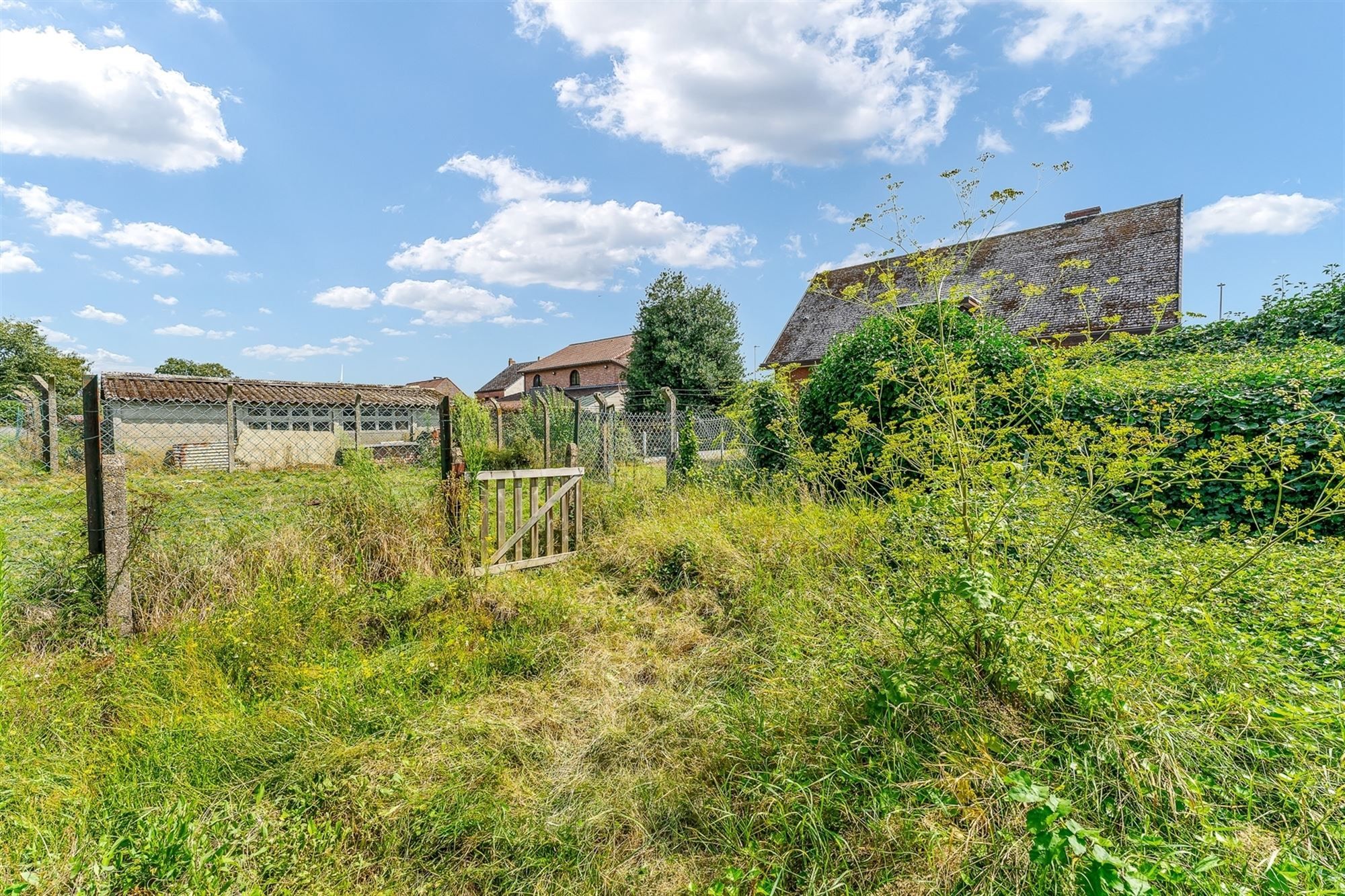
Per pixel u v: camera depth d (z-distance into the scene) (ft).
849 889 5.64
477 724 8.80
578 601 14.07
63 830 6.25
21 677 8.24
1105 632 7.34
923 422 9.48
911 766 6.63
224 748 7.78
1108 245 53.98
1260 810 5.70
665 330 79.30
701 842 6.77
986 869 5.32
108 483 10.27
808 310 70.85
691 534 16.47
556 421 40.24
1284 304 33.55
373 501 14.11
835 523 15.30
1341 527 15.96
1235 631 7.98
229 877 5.96
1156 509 10.23
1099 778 5.94
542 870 6.42
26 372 100.01
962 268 10.49
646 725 9.16
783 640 10.82
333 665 9.88
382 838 6.72
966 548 8.18
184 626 10.03
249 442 49.14
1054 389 11.35
